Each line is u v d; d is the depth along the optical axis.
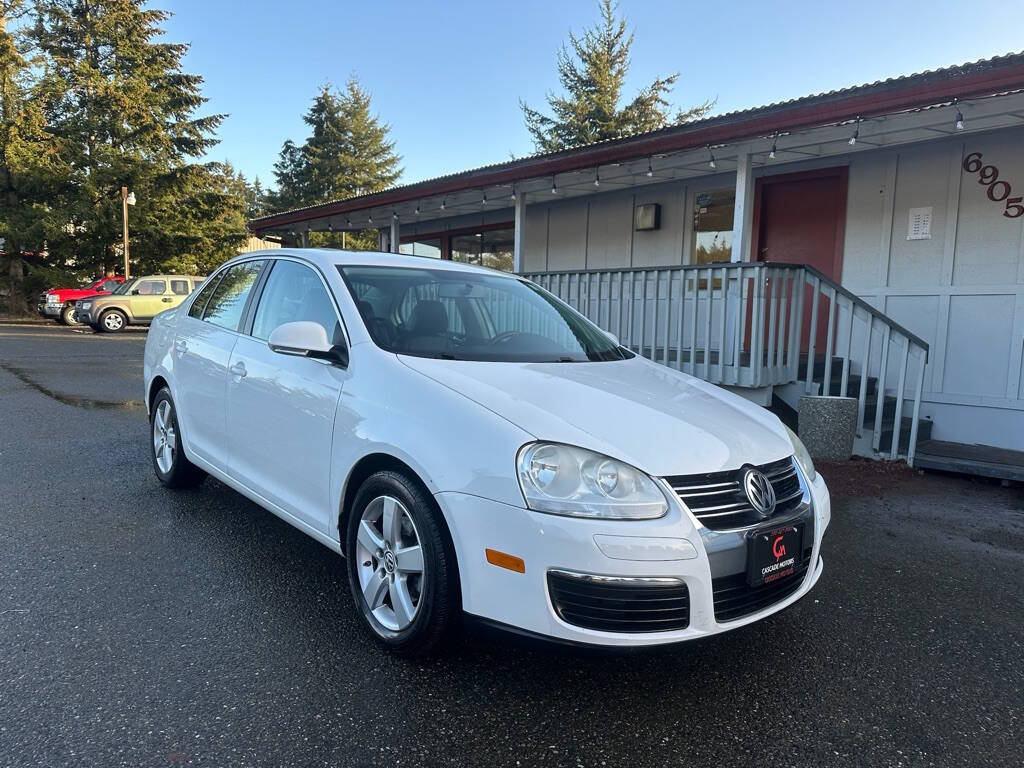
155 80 30.61
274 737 2.25
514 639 2.34
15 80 27.83
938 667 2.86
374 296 3.38
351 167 44.62
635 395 2.90
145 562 3.61
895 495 5.36
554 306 4.15
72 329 22.50
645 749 2.26
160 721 2.30
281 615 3.09
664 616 2.30
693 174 9.02
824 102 6.09
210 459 4.13
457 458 2.46
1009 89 5.22
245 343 3.85
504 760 2.18
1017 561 4.08
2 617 2.98
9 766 2.06
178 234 29.77
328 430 3.03
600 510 2.28
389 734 2.29
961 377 7.17
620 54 31.98
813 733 2.38
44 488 4.85
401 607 2.71
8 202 27.94
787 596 2.64
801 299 6.86
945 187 7.22
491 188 9.91
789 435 3.07
